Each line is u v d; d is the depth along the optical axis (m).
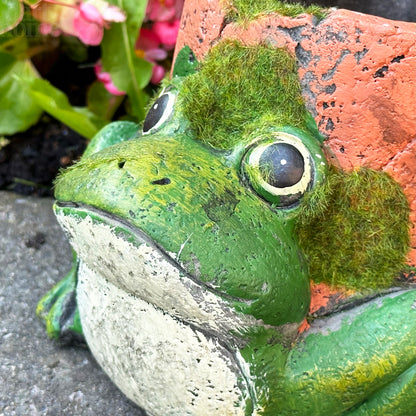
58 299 0.26
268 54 0.18
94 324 0.20
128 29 0.31
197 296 0.16
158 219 0.16
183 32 0.21
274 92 0.18
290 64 0.18
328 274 0.18
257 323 0.17
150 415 0.21
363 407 0.19
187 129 0.18
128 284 0.17
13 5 0.29
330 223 0.18
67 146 0.38
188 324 0.17
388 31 0.16
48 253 0.31
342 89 0.17
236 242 0.16
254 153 0.17
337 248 0.18
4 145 0.37
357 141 0.17
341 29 0.17
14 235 0.32
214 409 0.18
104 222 0.16
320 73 0.17
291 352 0.18
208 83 0.18
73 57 0.38
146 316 0.18
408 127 0.17
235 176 0.17
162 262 0.16
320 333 0.18
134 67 0.32
